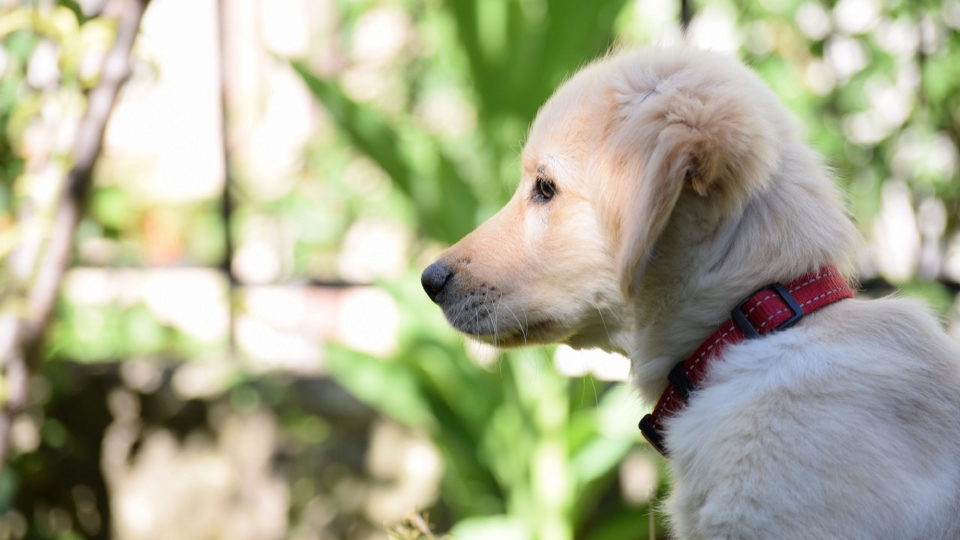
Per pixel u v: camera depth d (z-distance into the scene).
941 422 0.80
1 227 1.18
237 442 1.51
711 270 0.84
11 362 1.11
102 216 1.42
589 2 1.19
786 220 0.83
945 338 0.83
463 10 1.21
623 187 0.83
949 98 1.38
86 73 1.16
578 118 0.87
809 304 0.82
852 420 0.79
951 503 0.78
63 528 1.50
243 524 1.51
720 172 0.82
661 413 0.86
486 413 1.26
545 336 0.89
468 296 0.89
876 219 1.44
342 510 1.50
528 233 0.89
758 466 0.79
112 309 1.51
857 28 1.41
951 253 1.45
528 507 1.23
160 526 1.50
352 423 1.51
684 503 0.83
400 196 1.36
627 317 0.87
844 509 0.78
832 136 1.34
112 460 1.51
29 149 1.24
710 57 0.86
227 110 1.54
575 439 1.21
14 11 1.13
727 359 0.82
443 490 1.49
